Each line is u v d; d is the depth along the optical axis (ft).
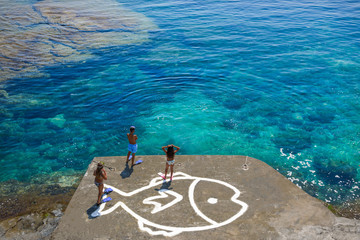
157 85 66.23
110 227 27.40
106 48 87.56
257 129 51.26
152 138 49.57
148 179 33.42
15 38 94.38
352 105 56.75
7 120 54.24
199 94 62.49
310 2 131.75
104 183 32.76
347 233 26.96
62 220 28.09
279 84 64.95
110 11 126.62
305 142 47.75
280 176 33.99
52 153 46.42
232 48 84.02
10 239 30.40
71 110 57.72
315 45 83.61
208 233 26.81
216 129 51.52
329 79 65.92
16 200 37.19
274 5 128.36
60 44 90.79
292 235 26.66
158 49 85.66
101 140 49.39
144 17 116.57
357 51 78.89
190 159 36.83
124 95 62.69
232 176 33.94
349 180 40.22
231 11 120.78
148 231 27.02
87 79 69.77
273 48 82.74
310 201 30.50
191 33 96.94
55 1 147.23
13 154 46.14
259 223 27.86
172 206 29.73
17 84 67.46
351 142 47.29
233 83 66.13
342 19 104.78
